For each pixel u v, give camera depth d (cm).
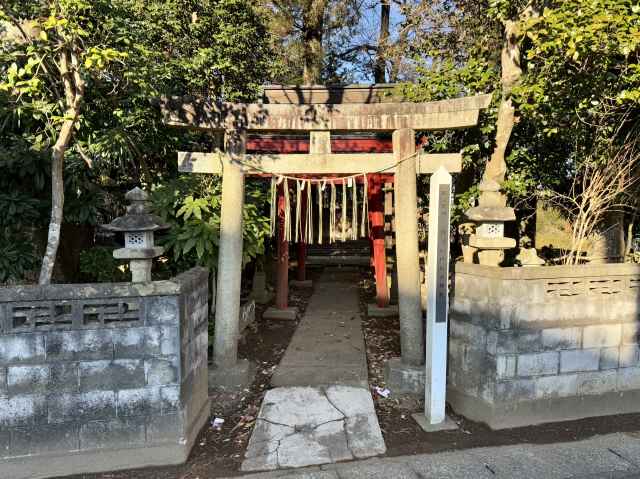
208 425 362
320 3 972
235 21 670
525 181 537
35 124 466
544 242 659
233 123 426
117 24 399
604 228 518
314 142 436
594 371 368
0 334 281
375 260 724
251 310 642
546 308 354
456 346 389
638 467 297
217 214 511
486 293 354
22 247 435
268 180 669
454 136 570
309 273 1102
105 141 466
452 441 334
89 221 488
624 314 373
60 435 289
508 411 350
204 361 367
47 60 362
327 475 290
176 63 581
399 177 430
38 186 436
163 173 632
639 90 371
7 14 344
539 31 375
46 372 287
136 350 296
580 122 451
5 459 284
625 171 434
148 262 328
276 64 736
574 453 313
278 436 336
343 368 471
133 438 298
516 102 473
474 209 378
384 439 338
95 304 293
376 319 686
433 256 355
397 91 617
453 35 675
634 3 359
